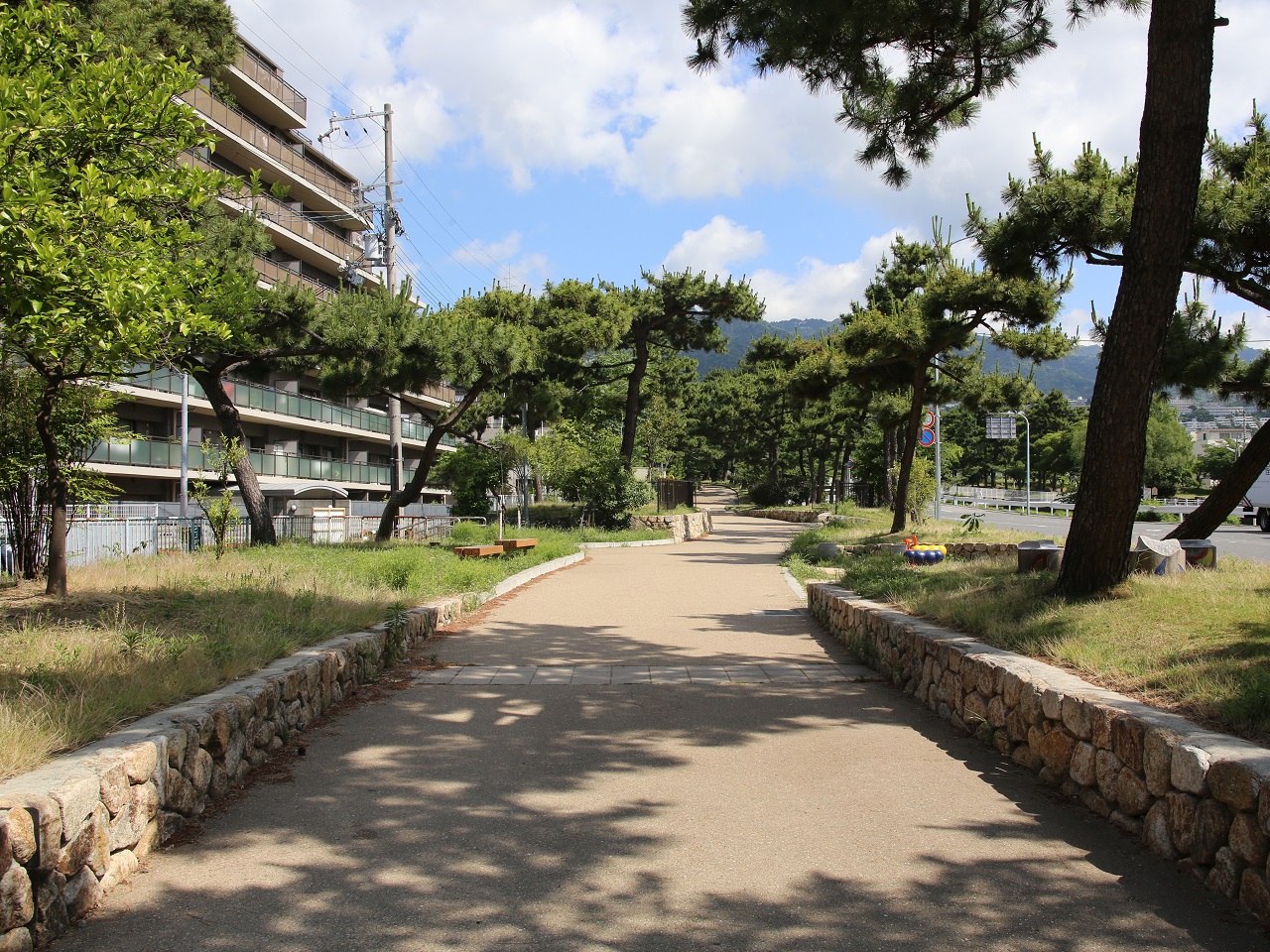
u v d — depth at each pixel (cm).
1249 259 1201
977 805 483
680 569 2028
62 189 681
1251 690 435
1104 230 1190
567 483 3262
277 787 513
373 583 1203
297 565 1268
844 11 864
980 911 356
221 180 805
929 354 2214
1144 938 331
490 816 470
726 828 453
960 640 708
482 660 931
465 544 1997
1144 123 748
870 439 4528
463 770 552
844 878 391
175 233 800
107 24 1144
